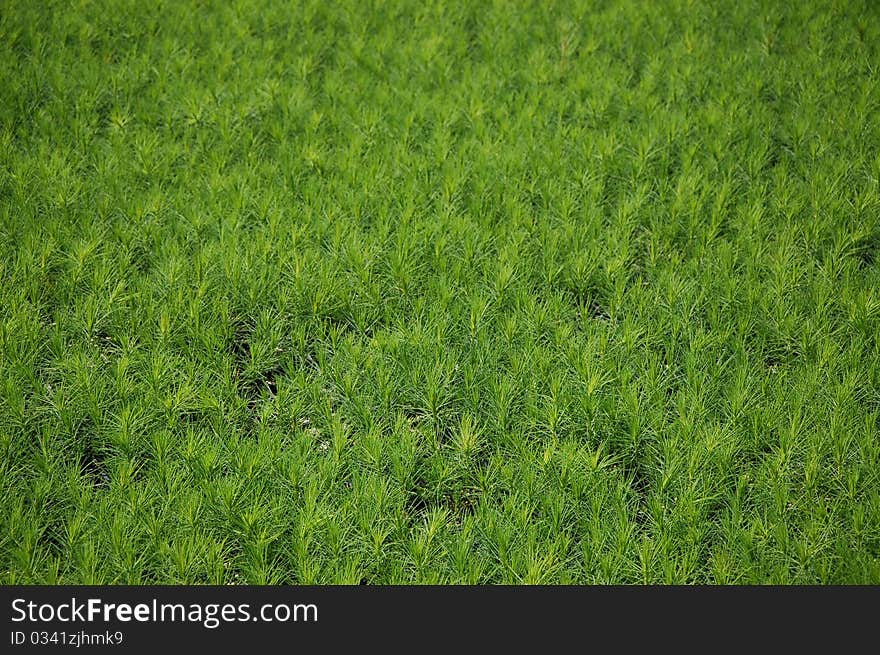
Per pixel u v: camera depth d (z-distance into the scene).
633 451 4.17
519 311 4.82
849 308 4.77
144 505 3.83
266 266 5.05
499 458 4.07
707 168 5.95
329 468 4.01
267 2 8.05
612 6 8.00
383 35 7.62
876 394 4.39
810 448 4.06
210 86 6.73
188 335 4.71
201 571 3.69
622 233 5.41
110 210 5.52
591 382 4.28
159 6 7.96
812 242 5.33
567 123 6.48
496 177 5.84
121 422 4.14
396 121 6.39
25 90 6.55
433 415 4.31
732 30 7.55
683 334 4.73
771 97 6.84
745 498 3.96
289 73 7.11
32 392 4.35
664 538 3.73
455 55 7.31
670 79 6.91
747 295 4.88
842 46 7.30
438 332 4.66
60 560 3.69
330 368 4.56
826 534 3.74
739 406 4.24
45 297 4.96
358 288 4.95
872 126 6.26
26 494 3.91
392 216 5.50
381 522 3.81
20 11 7.70
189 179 5.82
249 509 3.81
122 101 6.66
